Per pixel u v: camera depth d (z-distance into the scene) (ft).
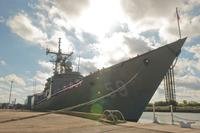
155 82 57.36
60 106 73.97
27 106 152.05
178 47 57.21
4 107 181.37
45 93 116.26
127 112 57.26
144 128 32.58
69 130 30.76
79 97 64.69
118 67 59.31
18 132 28.04
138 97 57.26
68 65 113.60
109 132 28.55
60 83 90.27
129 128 32.73
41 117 51.06
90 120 46.06
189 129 31.37
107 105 58.18
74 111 64.23
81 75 94.17
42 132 28.58
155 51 57.52
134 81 57.31
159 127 33.83
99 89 60.59
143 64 57.31
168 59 57.26
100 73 61.46
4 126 34.09
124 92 57.41
